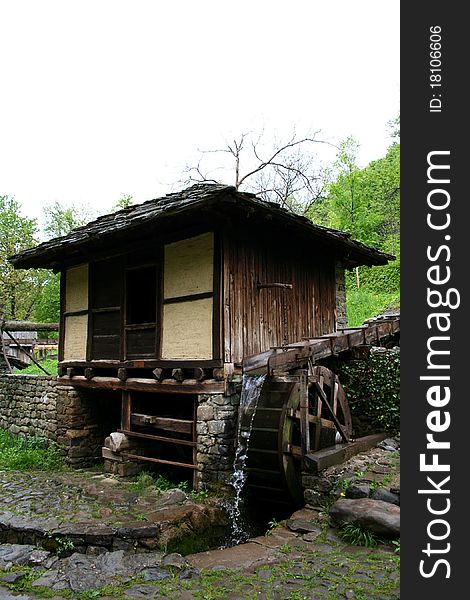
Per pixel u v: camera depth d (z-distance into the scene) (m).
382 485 5.03
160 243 7.18
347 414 6.94
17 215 22.25
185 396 8.84
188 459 7.83
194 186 7.48
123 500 5.93
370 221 19.09
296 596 3.45
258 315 6.89
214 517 5.63
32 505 5.72
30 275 22.66
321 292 8.25
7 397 10.14
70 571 4.00
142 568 4.02
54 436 8.82
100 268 8.23
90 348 8.24
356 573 3.78
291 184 17.95
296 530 4.81
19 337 18.91
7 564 4.17
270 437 5.95
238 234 6.68
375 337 7.52
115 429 9.06
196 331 6.60
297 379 6.46
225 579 3.81
